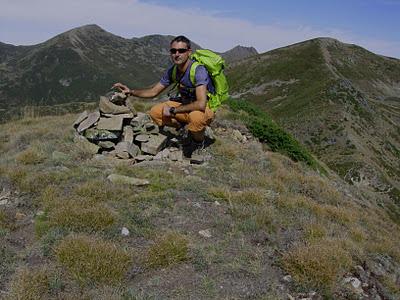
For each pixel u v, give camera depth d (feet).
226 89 11.25
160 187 10.01
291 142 19.39
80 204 8.52
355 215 12.51
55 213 8.14
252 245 7.95
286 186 12.76
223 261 7.22
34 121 20.15
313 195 13.35
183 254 7.13
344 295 6.91
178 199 9.54
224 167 12.51
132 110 12.67
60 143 12.61
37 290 5.99
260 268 7.16
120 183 9.94
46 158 11.59
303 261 7.09
